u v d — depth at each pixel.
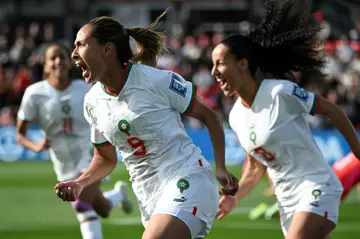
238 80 9.04
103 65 7.67
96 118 8.06
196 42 38.53
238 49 8.98
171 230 7.55
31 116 12.63
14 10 42.09
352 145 9.22
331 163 27.98
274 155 9.11
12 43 39.72
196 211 7.70
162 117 7.80
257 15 38.75
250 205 19.23
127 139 7.90
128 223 16.23
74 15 42.25
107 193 13.62
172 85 7.78
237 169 26.73
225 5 41.34
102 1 42.72
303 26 9.73
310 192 8.89
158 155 7.89
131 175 8.17
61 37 41.75
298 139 8.99
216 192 7.99
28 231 15.35
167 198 7.75
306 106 8.98
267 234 14.81
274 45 9.55
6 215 17.52
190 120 30.84
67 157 12.67
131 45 8.11
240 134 9.37
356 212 18.05
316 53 9.79
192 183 7.79
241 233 14.94
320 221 8.76
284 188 9.18
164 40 8.37
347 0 38.25
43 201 19.70
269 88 8.98
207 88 32.19
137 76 7.76
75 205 12.23
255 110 9.08
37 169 27.20
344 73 32.88
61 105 12.45
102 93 7.90
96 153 8.48
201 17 41.72
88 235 12.16
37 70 33.62
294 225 8.76
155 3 42.38
